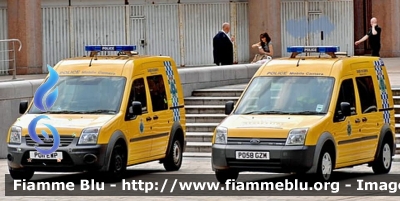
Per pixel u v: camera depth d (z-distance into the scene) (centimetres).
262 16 4331
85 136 1877
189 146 2539
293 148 1772
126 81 2011
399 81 3061
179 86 2211
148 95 2061
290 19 4456
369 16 4928
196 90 2962
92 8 4147
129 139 1961
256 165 1792
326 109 1867
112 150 1894
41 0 4053
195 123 2727
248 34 4378
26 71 3931
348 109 1862
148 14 4216
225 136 1817
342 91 1920
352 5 4509
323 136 1812
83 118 1930
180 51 4272
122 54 2244
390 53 4709
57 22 4100
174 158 2144
